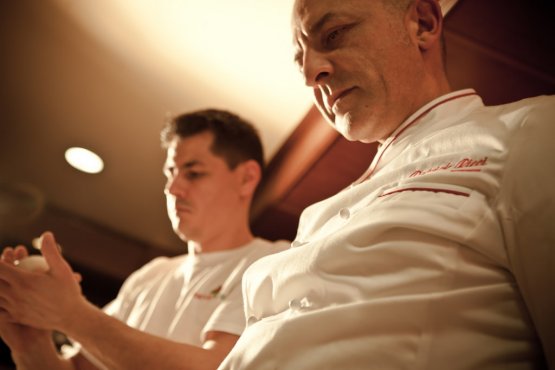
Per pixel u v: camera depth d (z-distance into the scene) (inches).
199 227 80.5
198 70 111.7
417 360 33.1
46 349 68.7
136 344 57.9
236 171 85.0
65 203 148.6
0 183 141.6
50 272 59.4
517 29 77.2
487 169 38.2
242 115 118.1
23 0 106.9
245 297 48.3
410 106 50.9
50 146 134.5
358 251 38.5
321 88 51.9
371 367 33.8
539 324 33.0
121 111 124.2
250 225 132.0
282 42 100.7
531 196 34.8
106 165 136.9
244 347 40.0
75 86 120.2
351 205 46.9
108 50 112.7
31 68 118.2
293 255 43.1
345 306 36.3
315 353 35.9
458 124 45.7
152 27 105.8
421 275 35.5
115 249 153.3
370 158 105.0
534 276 33.5
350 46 50.0
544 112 38.6
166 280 84.3
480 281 35.0
